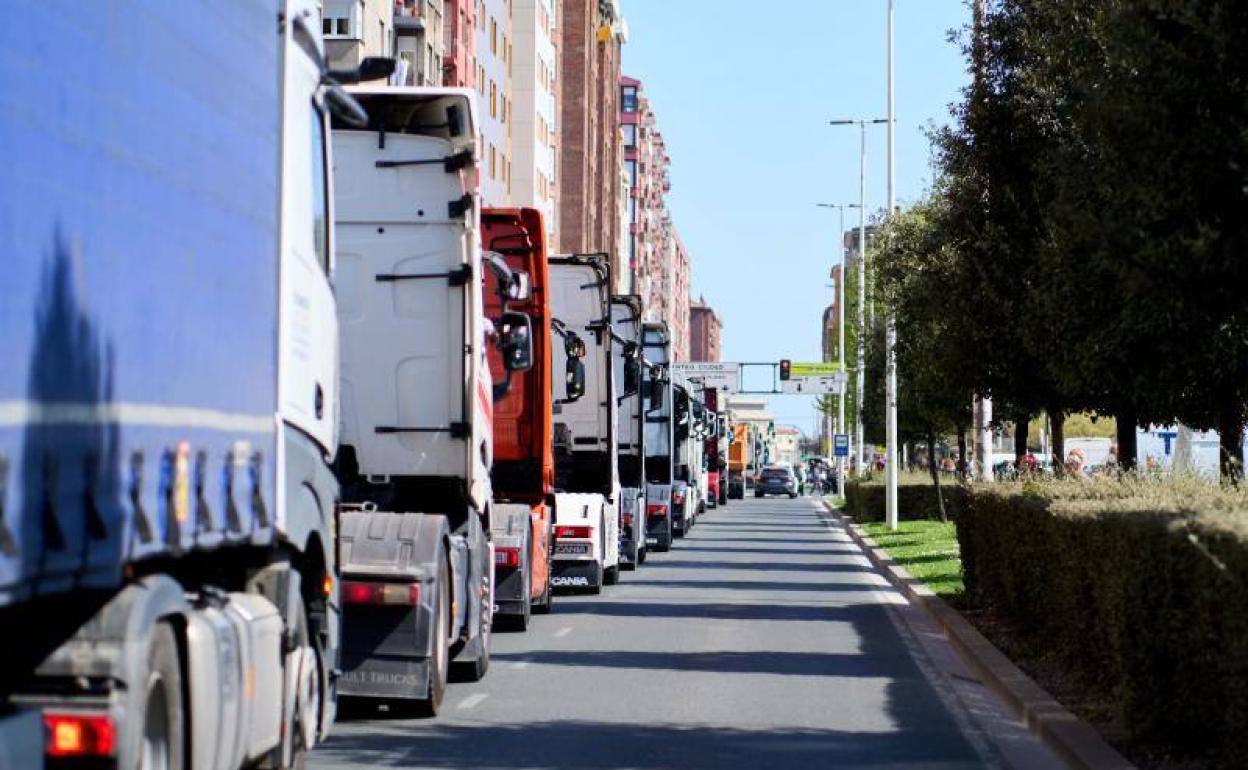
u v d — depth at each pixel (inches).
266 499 451.5
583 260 1385.3
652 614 1219.2
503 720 702.5
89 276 324.8
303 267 510.6
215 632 401.1
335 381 553.6
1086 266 891.4
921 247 1336.1
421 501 773.3
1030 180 1228.5
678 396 2273.6
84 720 336.5
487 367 817.5
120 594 352.8
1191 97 681.6
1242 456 909.8
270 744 458.3
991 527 1093.1
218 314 410.6
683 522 2593.5
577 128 5802.2
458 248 765.3
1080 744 594.6
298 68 507.8
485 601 826.2
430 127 767.1
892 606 1311.5
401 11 3245.6
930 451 2691.9
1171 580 557.3
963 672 883.4
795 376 4712.1
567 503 1387.8
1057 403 1268.5
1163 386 855.7
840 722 708.7
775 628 1122.0
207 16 405.7
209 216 405.1
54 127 306.8
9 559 287.9
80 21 319.9
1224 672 500.1
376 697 688.4
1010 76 1233.4
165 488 368.5
